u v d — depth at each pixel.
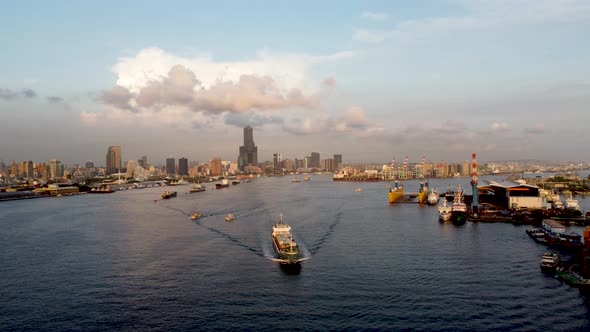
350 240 163.12
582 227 191.88
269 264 128.12
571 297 95.50
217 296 100.06
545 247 146.25
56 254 146.62
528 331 79.12
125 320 87.31
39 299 100.75
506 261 126.81
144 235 182.25
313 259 132.88
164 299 98.81
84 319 88.38
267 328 82.06
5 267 129.50
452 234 175.38
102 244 163.25
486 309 89.44
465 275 113.00
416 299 95.75
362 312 88.88
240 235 177.62
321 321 84.75
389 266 123.12
